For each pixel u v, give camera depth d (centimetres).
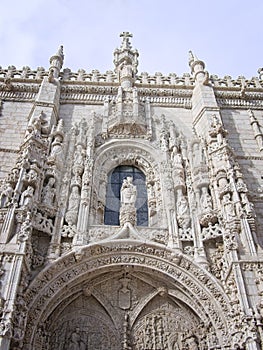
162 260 1338
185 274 1308
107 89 2012
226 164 1530
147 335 1282
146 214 1588
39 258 1293
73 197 1495
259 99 2053
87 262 1316
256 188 1616
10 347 1055
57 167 1565
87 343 1250
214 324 1207
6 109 1881
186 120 1930
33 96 1958
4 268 1140
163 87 2069
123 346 1241
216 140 1667
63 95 1972
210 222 1423
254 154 1766
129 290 1368
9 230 1238
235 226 1317
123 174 1722
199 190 1541
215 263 1334
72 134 1748
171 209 1484
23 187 1395
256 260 1220
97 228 1417
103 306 1326
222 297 1235
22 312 1108
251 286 1168
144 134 1802
